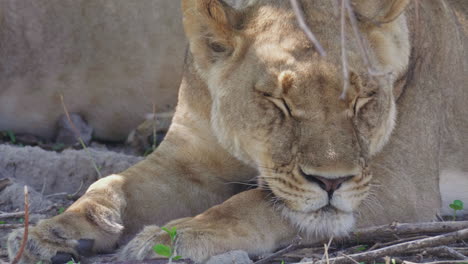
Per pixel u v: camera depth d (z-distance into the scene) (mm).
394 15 9664
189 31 10062
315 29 9328
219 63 9891
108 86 14602
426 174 10547
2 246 9812
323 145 8875
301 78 9039
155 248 8375
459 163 11555
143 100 14695
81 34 14344
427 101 10820
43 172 12562
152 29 14430
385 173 10102
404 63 10094
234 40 9711
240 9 9852
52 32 14266
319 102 9008
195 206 10750
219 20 9648
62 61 14375
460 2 12398
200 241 8836
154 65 14547
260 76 9289
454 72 11570
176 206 10641
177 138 10875
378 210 9906
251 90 9359
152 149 14125
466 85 11734
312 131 8961
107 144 15031
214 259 8664
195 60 10242
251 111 9359
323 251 9312
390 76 9664
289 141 9102
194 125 10688
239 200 9445
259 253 9188
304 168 8898
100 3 14305
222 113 9766
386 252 8688
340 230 9234
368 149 9227
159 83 14648
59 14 14242
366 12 9703
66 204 11750
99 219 9617
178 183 10719
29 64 14305
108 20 14359
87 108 14695
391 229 9359
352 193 9000
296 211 9195
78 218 9461
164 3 14391
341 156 8836
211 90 10023
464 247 9312
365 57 7148
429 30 11141
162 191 10594
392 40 9875
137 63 14523
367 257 8656
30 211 11195
